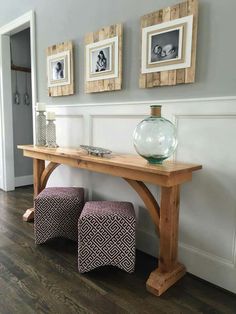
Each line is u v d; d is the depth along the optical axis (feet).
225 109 5.16
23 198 11.32
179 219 6.15
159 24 5.91
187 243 6.08
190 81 5.55
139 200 6.98
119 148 7.20
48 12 8.92
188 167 5.12
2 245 7.12
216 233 5.58
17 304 4.89
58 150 7.56
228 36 5.04
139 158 6.07
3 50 11.43
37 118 8.70
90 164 6.35
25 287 5.38
